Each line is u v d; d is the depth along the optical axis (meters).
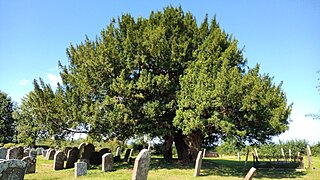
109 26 22.42
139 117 20.22
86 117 18.52
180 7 24.28
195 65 19.75
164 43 20.80
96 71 19.88
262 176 17.52
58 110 18.84
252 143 19.98
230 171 19.45
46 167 19.69
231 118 18.11
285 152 37.88
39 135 23.41
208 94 17.14
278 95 18.83
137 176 11.84
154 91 20.27
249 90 17.05
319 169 21.19
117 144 27.73
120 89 19.11
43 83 19.44
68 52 22.61
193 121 17.64
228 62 18.69
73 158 19.78
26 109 25.75
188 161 22.80
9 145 37.72
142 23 23.33
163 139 25.14
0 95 56.09
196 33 23.25
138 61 20.38
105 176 15.03
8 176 9.38
